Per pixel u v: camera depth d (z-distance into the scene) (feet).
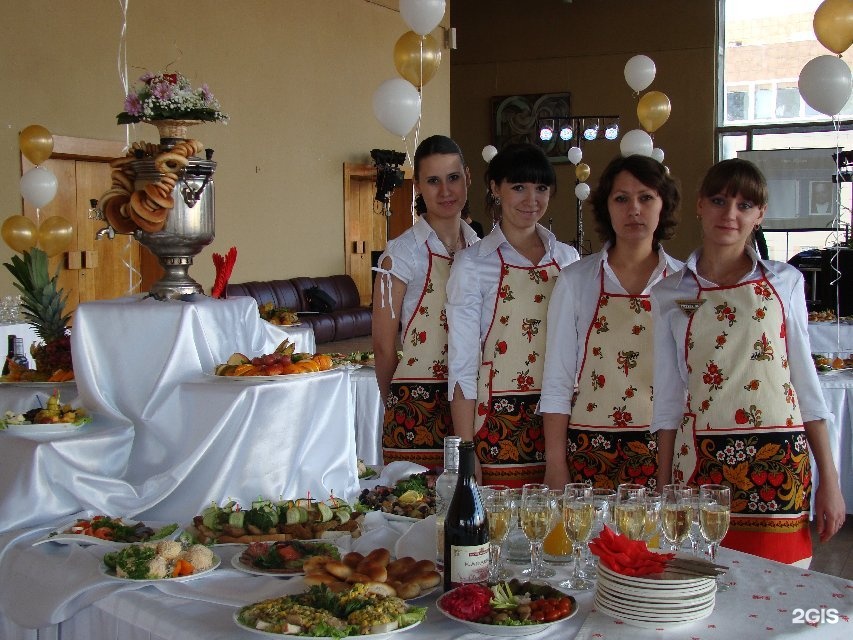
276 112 37.06
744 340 7.36
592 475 8.21
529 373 8.80
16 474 7.43
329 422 8.41
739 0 54.39
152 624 5.51
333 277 40.22
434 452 9.55
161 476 7.68
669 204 8.23
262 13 36.11
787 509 7.29
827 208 50.34
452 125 58.70
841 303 28.30
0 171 25.48
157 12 30.86
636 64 23.90
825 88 13.89
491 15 57.21
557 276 8.87
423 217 9.83
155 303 8.46
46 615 5.99
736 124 54.85
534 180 8.72
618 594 5.16
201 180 8.86
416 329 9.57
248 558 6.33
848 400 14.93
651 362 8.13
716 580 5.73
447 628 5.20
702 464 7.45
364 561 5.81
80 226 28.43
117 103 28.99
